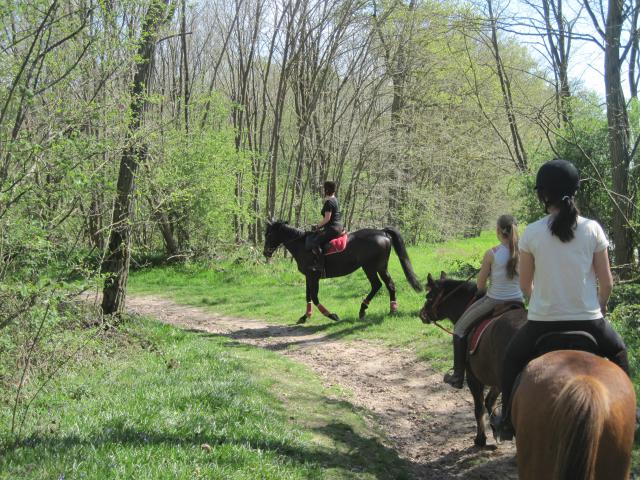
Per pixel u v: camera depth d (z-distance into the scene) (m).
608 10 12.17
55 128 6.79
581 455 2.95
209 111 25.20
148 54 10.20
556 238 3.83
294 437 5.88
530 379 3.49
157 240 28.52
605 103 12.50
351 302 15.65
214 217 24.16
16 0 6.18
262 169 28.38
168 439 5.22
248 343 12.15
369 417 7.50
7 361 6.33
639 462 5.46
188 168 20.83
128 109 8.24
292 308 16.00
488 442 6.55
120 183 9.79
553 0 14.99
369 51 23.84
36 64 6.48
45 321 5.74
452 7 22.34
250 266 22.53
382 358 10.53
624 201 12.27
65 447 4.75
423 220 29.39
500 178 29.62
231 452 5.08
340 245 13.32
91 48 7.16
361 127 26.89
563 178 3.90
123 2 7.45
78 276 7.46
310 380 8.98
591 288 3.84
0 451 4.69
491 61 27.27
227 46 28.80
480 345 5.74
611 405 3.12
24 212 6.51
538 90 28.69
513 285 5.91
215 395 6.70
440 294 7.34
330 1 22.41
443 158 27.48
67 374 7.29
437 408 7.95
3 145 5.96
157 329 11.17
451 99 27.06
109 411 5.88
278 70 31.11
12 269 6.12
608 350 3.88
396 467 5.86
